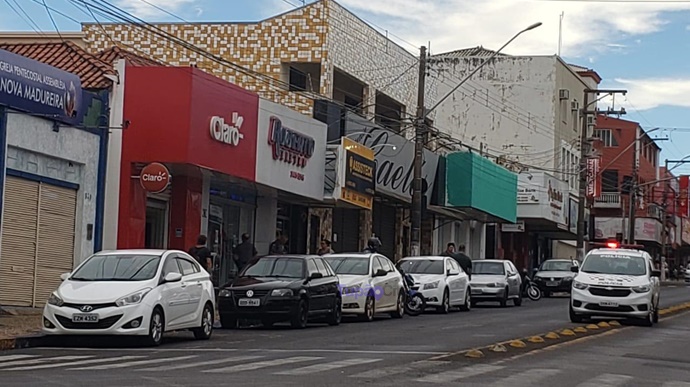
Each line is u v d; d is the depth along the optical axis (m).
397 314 27.70
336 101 37.53
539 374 13.74
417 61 45.31
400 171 38.91
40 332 18.19
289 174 30.70
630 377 14.02
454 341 19.27
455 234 51.69
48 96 22.45
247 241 28.75
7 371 13.07
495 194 48.59
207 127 26.11
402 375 13.09
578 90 70.12
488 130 64.12
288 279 22.83
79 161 24.23
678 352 18.78
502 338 20.22
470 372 13.70
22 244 22.42
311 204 34.72
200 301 19.08
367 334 21.03
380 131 37.19
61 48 26.69
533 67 63.75
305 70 37.25
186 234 27.27
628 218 80.81
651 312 26.30
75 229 24.34
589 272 26.83
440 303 29.92
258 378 12.43
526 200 55.34
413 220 33.25
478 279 35.75
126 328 16.86
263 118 29.05
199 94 25.72
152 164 24.45
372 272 26.52
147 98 25.55
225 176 27.53
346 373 13.16
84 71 25.67
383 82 41.50
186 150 25.17
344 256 27.00
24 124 22.05
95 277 17.84
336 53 37.03
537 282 46.44
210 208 29.62
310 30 36.38
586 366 15.26
